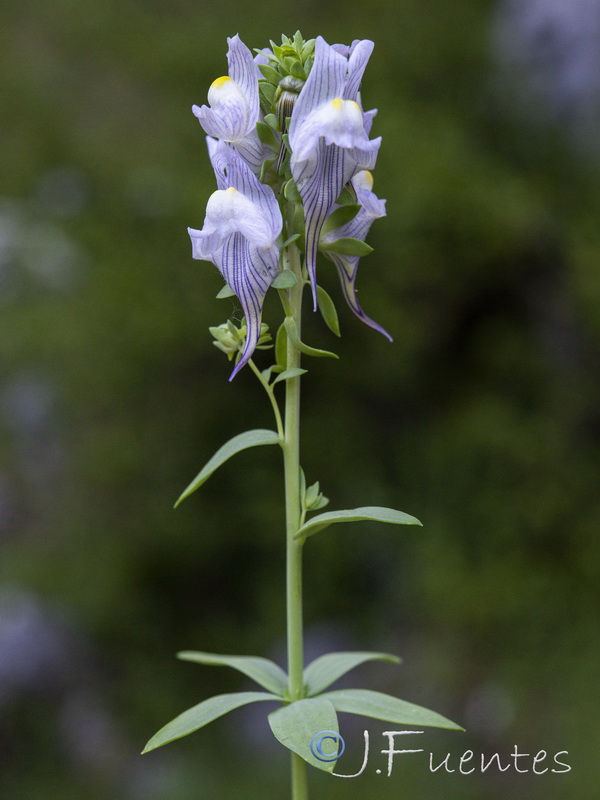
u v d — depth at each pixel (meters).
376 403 0.59
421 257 0.56
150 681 0.53
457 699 0.51
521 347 0.59
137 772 0.49
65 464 0.55
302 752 0.24
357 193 0.26
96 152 0.64
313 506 0.26
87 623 0.53
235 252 0.25
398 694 0.52
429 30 0.65
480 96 0.64
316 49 0.25
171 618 0.55
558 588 0.54
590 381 0.58
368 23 0.66
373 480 0.58
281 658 0.54
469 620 0.54
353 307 0.26
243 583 0.57
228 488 0.56
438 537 0.56
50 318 0.54
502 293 0.59
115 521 0.55
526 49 0.63
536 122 0.63
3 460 0.55
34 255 0.57
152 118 0.65
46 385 0.55
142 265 0.57
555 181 0.62
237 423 0.56
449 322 0.59
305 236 0.25
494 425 0.57
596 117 0.61
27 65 0.68
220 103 0.25
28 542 0.55
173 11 0.70
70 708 0.52
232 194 0.25
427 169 0.57
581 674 0.50
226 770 0.49
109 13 0.70
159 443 0.55
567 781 0.44
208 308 0.55
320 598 0.56
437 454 0.58
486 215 0.56
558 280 0.58
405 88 0.64
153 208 0.59
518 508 0.56
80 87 0.68
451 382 0.59
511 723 0.48
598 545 0.54
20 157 0.64
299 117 0.25
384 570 0.57
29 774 0.49
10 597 0.52
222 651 0.55
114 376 0.54
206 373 0.56
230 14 0.69
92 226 0.60
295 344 0.25
